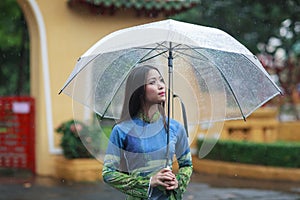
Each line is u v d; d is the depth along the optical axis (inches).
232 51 166.7
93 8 496.7
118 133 168.4
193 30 167.6
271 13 669.3
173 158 173.6
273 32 684.1
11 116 521.7
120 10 508.4
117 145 167.8
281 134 589.3
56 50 499.8
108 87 180.1
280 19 670.5
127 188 165.5
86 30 506.3
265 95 184.7
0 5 786.8
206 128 188.9
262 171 480.7
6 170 522.9
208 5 674.2
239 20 678.5
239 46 172.6
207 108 184.4
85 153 465.4
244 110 187.0
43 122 498.0
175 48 175.2
